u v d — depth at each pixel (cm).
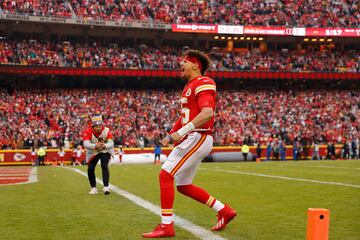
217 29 4638
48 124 3734
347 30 4816
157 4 4728
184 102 548
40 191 1067
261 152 3894
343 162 2897
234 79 4900
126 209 755
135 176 1634
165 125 4016
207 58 558
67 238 527
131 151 3619
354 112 4484
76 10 4384
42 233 555
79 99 4112
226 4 4909
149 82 4747
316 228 390
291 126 4234
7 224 618
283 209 755
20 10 4106
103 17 4441
